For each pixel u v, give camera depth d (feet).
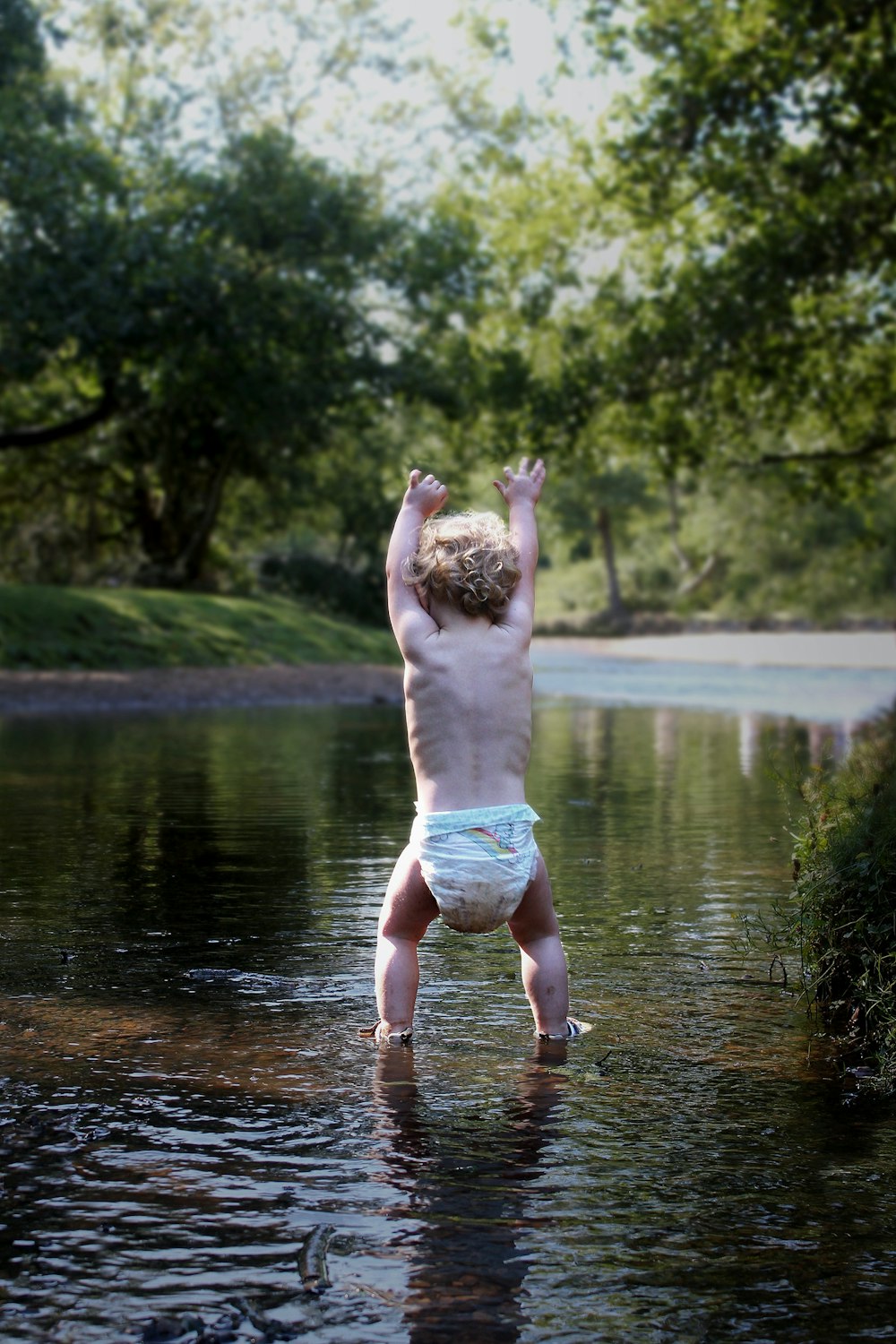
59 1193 7.83
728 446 81.61
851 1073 10.23
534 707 60.49
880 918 11.37
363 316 86.89
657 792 29.17
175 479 115.14
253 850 20.59
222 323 77.00
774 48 60.95
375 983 11.32
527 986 11.28
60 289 71.61
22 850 20.53
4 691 60.18
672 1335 6.30
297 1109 9.29
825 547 178.91
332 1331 6.31
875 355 76.69
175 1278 6.82
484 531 11.91
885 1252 7.14
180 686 66.69
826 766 16.93
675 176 65.67
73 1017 11.54
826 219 63.57
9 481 117.80
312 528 150.10
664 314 67.92
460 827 10.98
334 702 63.93
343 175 87.30
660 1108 9.39
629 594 212.02
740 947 14.29
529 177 77.87
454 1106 9.41
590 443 77.51
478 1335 6.29
